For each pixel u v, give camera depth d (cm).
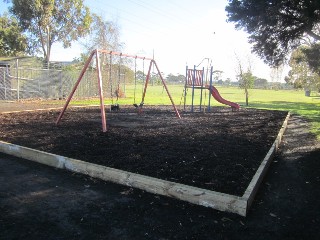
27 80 1900
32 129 745
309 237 292
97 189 395
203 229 299
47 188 394
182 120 1031
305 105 2244
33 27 2734
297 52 1566
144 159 496
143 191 391
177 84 7538
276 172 500
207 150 577
